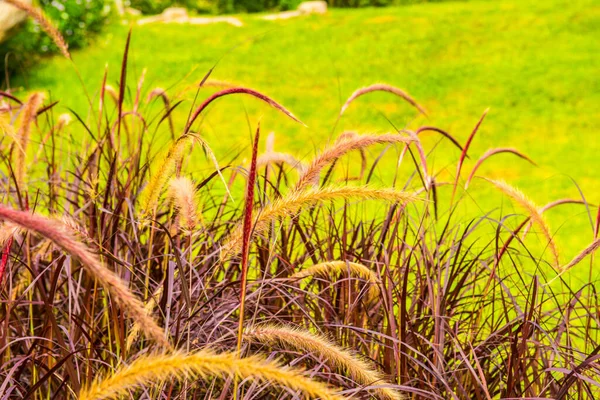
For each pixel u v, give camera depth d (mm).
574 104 15219
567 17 20844
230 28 21094
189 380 2576
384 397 2271
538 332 2924
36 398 2654
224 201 3650
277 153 2994
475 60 18266
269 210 2229
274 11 29266
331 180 3178
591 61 17484
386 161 11750
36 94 3197
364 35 20500
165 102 3449
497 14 21672
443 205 8828
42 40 17312
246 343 2584
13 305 2666
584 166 11953
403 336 2635
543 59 17844
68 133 4211
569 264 2615
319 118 14859
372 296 3107
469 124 14461
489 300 3215
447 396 2848
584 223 8828
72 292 2826
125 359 2312
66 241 1243
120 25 20297
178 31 20594
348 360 2021
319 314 3008
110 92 3871
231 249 2449
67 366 2312
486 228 5395
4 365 2525
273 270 3400
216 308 2834
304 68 18094
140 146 3455
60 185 3730
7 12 14367
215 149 10008
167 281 2398
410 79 17172
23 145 3158
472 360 2963
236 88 2268
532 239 7469
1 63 16344
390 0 29266
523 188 10758
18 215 1230
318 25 21688
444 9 23078
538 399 2438
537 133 13883
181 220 2674
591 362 2547
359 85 16875
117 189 3420
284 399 2689
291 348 2918
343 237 3006
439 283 2748
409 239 3814
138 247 2615
